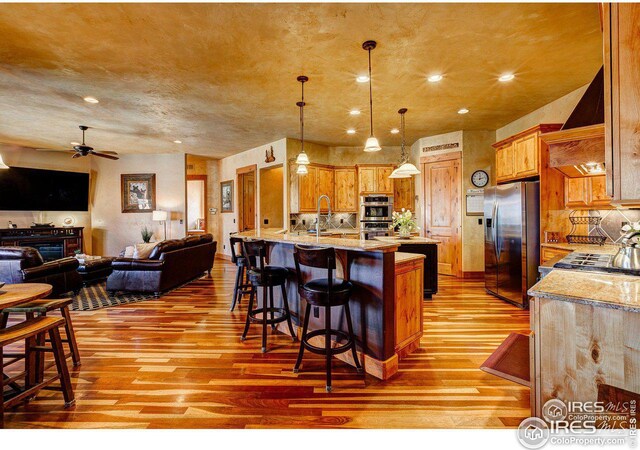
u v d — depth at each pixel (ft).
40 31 8.14
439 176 19.67
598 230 11.63
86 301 14.17
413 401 6.57
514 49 9.34
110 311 12.80
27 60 9.70
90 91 12.24
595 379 4.28
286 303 9.79
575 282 5.27
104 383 7.31
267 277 9.11
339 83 11.69
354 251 8.14
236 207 25.44
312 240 9.14
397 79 11.39
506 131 17.43
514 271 13.24
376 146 11.10
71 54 9.36
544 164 12.36
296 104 13.91
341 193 22.18
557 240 12.09
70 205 23.12
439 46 9.12
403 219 15.71
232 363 8.32
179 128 17.67
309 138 20.16
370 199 21.50
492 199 14.75
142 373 7.77
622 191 4.10
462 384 7.22
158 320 11.71
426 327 10.73
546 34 8.54
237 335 10.28
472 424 5.87
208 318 11.94
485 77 11.29
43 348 6.54
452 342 9.50
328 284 7.06
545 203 12.40
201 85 11.77
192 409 6.33
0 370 5.43
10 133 18.51
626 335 4.05
